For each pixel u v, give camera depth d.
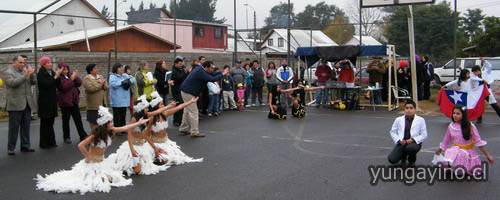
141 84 11.54
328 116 13.77
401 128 7.09
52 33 35.03
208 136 10.38
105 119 6.27
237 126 11.89
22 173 7.12
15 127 8.47
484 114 13.63
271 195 5.84
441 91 12.02
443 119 12.72
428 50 39.78
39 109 8.95
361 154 8.27
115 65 10.18
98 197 5.84
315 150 8.67
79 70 18.53
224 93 15.45
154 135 7.46
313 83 19.88
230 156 8.20
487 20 34.25
